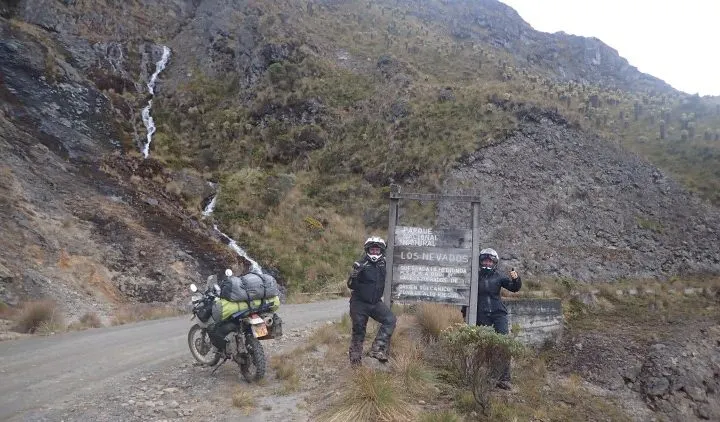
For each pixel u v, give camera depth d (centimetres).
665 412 1181
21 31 3005
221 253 2123
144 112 3431
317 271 2236
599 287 1936
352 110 3688
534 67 6638
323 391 616
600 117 3681
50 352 830
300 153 3322
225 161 3172
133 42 4106
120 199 2188
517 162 2911
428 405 594
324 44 4569
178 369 730
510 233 2477
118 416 534
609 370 1250
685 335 1485
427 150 3028
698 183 2956
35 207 1781
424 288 769
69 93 2869
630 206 2772
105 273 1675
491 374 604
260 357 645
